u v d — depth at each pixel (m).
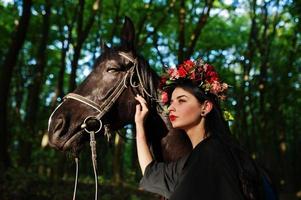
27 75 21.23
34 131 15.81
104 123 2.82
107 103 2.79
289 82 21.16
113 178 14.95
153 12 15.03
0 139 11.14
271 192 2.23
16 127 14.50
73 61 14.42
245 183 2.04
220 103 2.57
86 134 2.82
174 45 17.42
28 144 14.93
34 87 16.88
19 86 21.48
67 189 10.52
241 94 17.05
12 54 11.49
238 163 2.09
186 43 16.62
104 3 16.83
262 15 18.25
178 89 2.44
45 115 17.67
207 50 19.69
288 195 19.97
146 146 2.68
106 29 17.17
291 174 25.98
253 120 20.67
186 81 2.51
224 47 20.48
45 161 13.12
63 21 16.94
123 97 2.83
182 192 2.04
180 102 2.42
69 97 2.84
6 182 9.48
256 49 19.75
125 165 30.00
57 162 12.99
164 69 2.81
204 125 2.39
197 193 2.01
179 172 2.47
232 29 21.97
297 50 18.52
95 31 17.64
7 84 11.39
